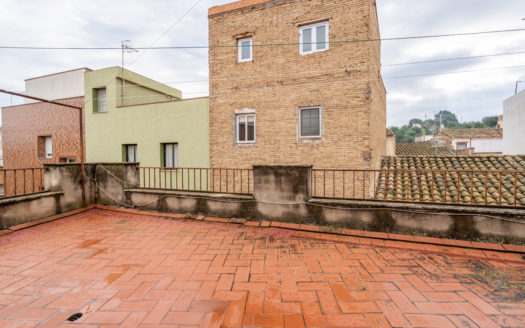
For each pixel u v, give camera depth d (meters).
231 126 9.37
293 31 8.48
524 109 13.26
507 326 2.37
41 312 2.62
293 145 8.54
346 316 2.53
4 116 15.44
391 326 2.38
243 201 5.52
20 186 15.05
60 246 4.35
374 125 8.45
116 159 11.85
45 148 14.62
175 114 10.44
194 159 10.12
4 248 4.27
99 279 3.26
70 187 6.29
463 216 4.20
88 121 12.58
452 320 2.46
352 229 4.78
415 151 22.02
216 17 9.48
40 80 14.53
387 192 7.45
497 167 8.30
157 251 4.13
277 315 2.55
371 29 7.94
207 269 3.52
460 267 3.52
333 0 7.95
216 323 2.44
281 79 8.66
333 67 8.02
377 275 3.32
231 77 9.33
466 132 33.44
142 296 2.89
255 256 3.92
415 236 4.40
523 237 3.95
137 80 13.34
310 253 4.01
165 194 6.17
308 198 5.07
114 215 6.22
